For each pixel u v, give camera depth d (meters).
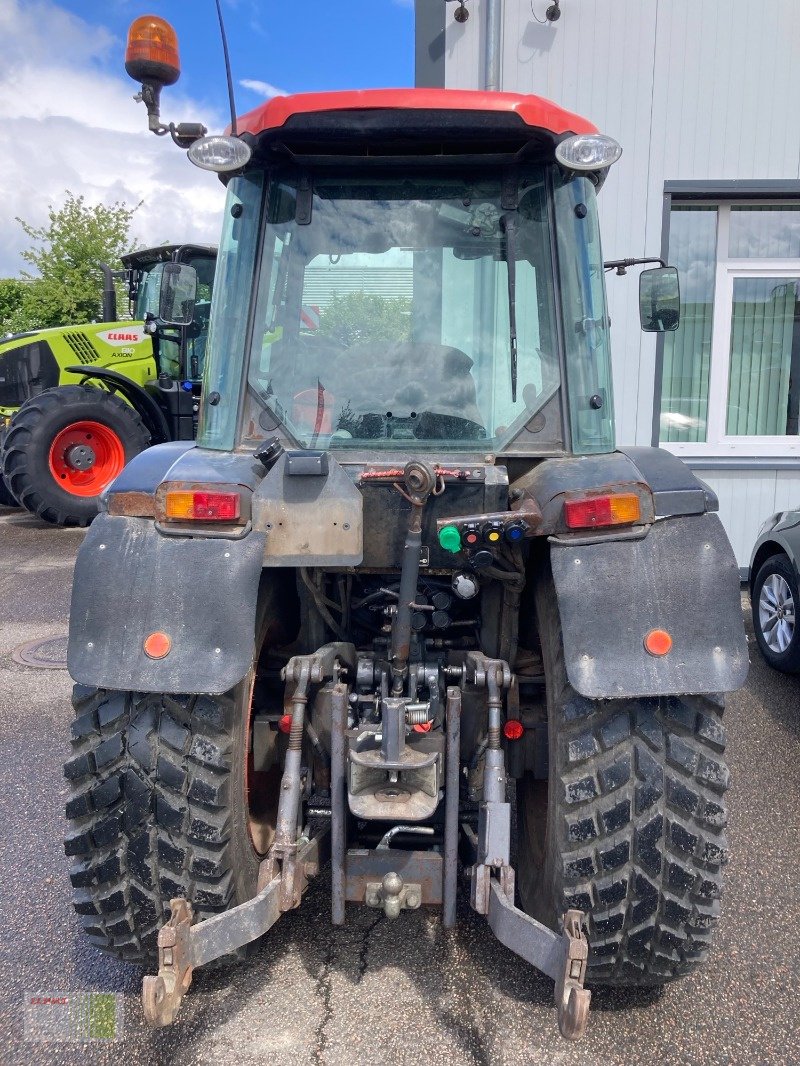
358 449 2.53
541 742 2.40
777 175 6.73
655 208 6.79
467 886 2.59
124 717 2.09
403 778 2.12
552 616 2.21
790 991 2.37
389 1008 2.28
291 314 2.56
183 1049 2.14
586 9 6.55
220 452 2.46
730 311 7.19
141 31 2.43
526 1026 2.21
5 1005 2.31
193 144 2.34
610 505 2.00
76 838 2.08
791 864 3.07
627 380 6.98
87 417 9.06
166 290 3.04
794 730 4.36
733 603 1.99
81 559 2.06
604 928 2.03
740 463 7.11
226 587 2.00
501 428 2.52
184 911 1.79
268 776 2.66
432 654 2.57
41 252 26.72
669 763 2.01
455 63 6.66
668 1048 2.15
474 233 2.55
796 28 6.55
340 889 2.18
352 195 2.55
